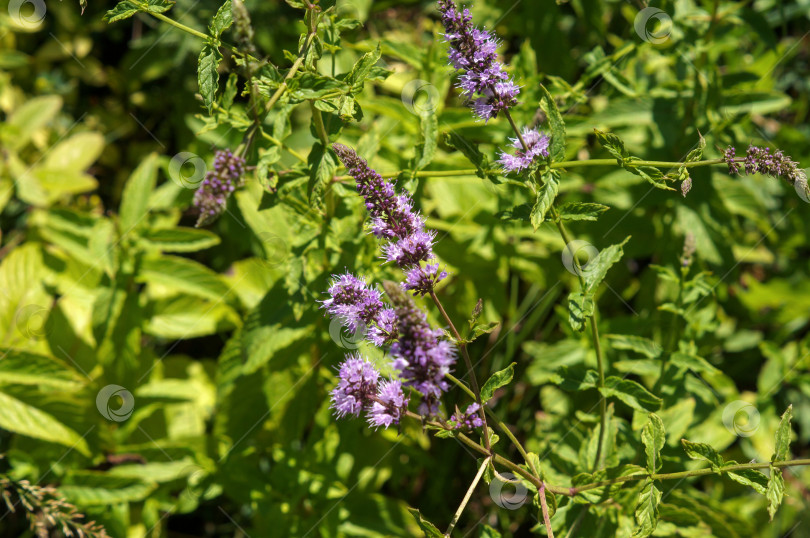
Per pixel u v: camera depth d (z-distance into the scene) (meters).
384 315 0.63
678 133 0.82
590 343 0.82
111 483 0.78
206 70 0.66
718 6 0.82
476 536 0.84
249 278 0.83
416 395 0.74
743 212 0.85
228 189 0.64
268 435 0.82
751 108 0.82
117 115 1.04
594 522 0.72
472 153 0.68
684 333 0.79
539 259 0.85
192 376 0.87
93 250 0.81
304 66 0.67
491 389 0.64
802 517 0.82
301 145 0.88
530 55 0.81
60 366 0.78
